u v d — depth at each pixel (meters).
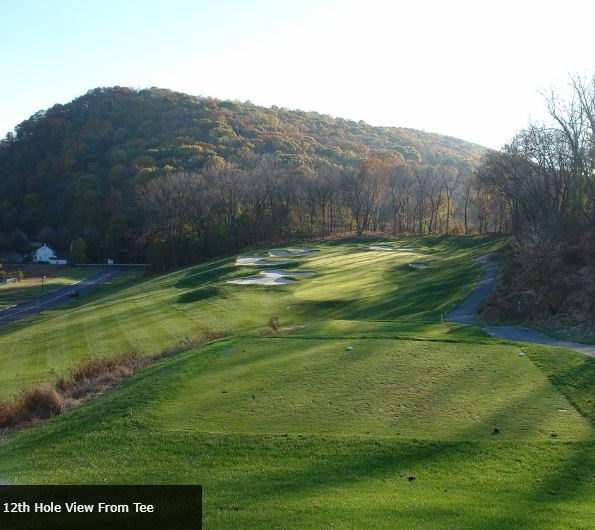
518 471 11.44
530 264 36.03
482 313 33.81
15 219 137.50
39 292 88.12
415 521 9.25
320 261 67.25
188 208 98.56
